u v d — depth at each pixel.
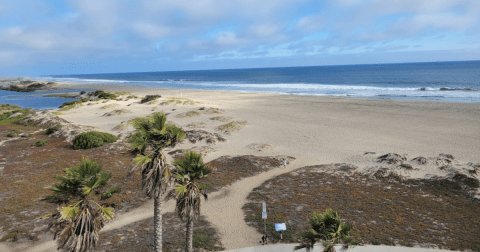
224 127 53.50
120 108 75.12
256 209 24.28
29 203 24.67
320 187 28.28
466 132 45.66
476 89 106.81
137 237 19.94
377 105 72.25
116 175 31.42
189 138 47.09
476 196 24.58
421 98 90.50
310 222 13.87
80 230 12.48
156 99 85.38
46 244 19.02
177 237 20.03
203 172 15.35
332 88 132.88
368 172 31.59
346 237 12.88
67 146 42.53
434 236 19.33
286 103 81.31
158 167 14.04
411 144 41.16
